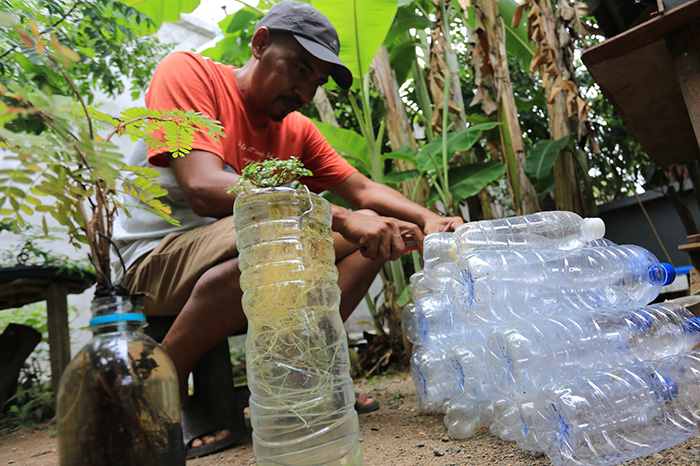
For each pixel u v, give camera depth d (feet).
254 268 3.64
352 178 7.63
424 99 13.11
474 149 14.93
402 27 11.80
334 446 3.48
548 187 13.88
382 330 13.25
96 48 10.07
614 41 5.48
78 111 3.01
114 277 6.79
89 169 2.91
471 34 11.85
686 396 4.23
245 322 5.56
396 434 5.51
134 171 3.19
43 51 2.87
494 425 4.99
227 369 5.96
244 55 13.96
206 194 5.40
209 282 5.28
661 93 6.57
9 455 6.97
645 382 4.08
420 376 6.15
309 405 3.48
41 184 2.76
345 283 6.40
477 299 4.34
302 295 3.57
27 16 6.77
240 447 5.65
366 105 11.35
